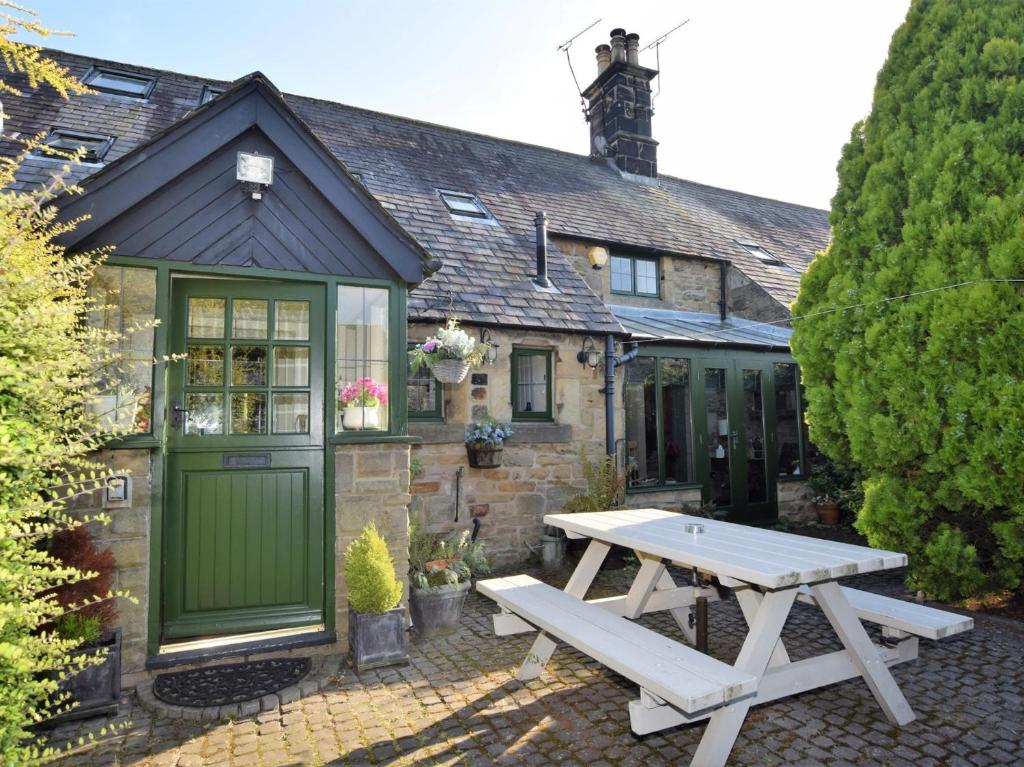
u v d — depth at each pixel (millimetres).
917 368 5129
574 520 4488
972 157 5062
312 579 4215
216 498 4066
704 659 2656
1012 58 5074
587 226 9484
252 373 4262
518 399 7156
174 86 8906
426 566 4719
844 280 5863
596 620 3275
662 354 8266
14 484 2422
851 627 3109
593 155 12984
